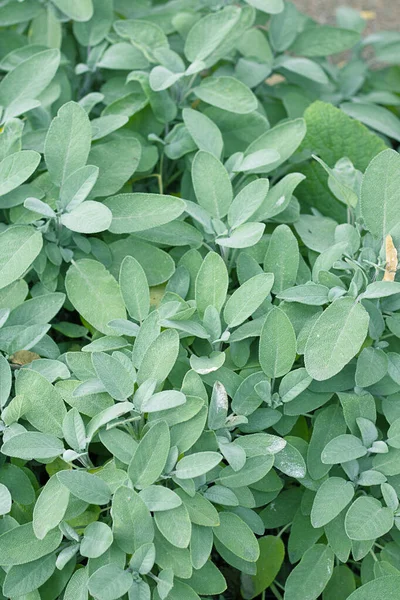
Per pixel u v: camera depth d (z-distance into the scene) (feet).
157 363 3.15
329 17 5.30
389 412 3.24
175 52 3.89
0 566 3.09
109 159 3.56
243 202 3.43
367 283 3.23
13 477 3.18
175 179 3.96
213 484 3.20
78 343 3.55
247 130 3.82
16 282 3.39
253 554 3.08
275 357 3.20
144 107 3.79
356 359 3.31
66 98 3.87
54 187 3.51
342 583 3.21
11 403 3.12
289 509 3.29
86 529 3.04
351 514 3.08
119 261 3.48
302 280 3.42
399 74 4.33
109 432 3.11
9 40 4.04
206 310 3.27
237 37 3.84
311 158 3.76
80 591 3.01
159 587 2.99
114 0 4.11
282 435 3.27
